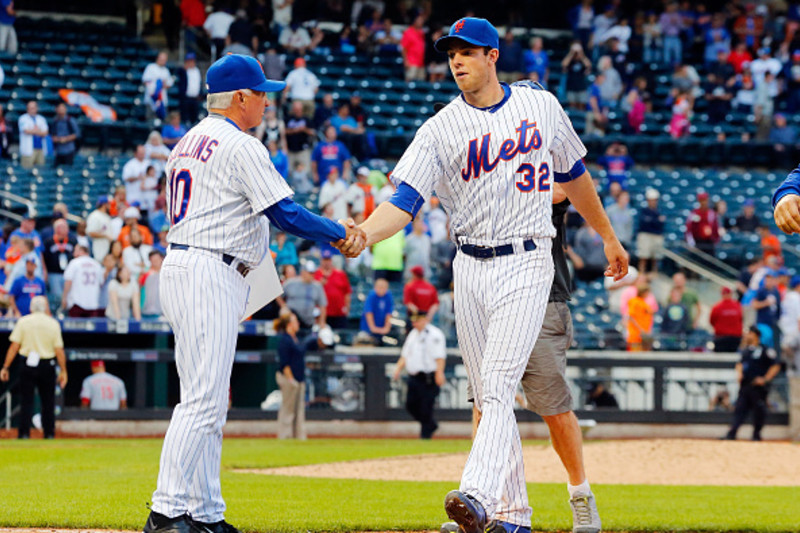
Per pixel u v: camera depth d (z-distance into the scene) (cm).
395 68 9856
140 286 6166
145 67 9294
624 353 6594
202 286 1759
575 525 2080
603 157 8638
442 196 1903
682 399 6575
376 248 6962
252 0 9562
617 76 9750
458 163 1834
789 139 9756
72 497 2727
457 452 4728
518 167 1816
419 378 5903
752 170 9731
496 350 1805
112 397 5869
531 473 3941
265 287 1900
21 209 7419
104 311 6056
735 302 6719
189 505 1759
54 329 5350
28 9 9931
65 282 5953
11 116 8412
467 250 1855
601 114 9538
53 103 8594
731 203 8900
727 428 6581
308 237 1789
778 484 3822
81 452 4412
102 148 8381
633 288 6794
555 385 2039
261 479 3409
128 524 2225
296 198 7575
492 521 1936
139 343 6219
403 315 6919
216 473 1797
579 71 9556
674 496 3216
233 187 1777
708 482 3872
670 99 9944
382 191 7444
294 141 7919
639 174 9044
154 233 6856
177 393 6206
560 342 2062
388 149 9162
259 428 6097
